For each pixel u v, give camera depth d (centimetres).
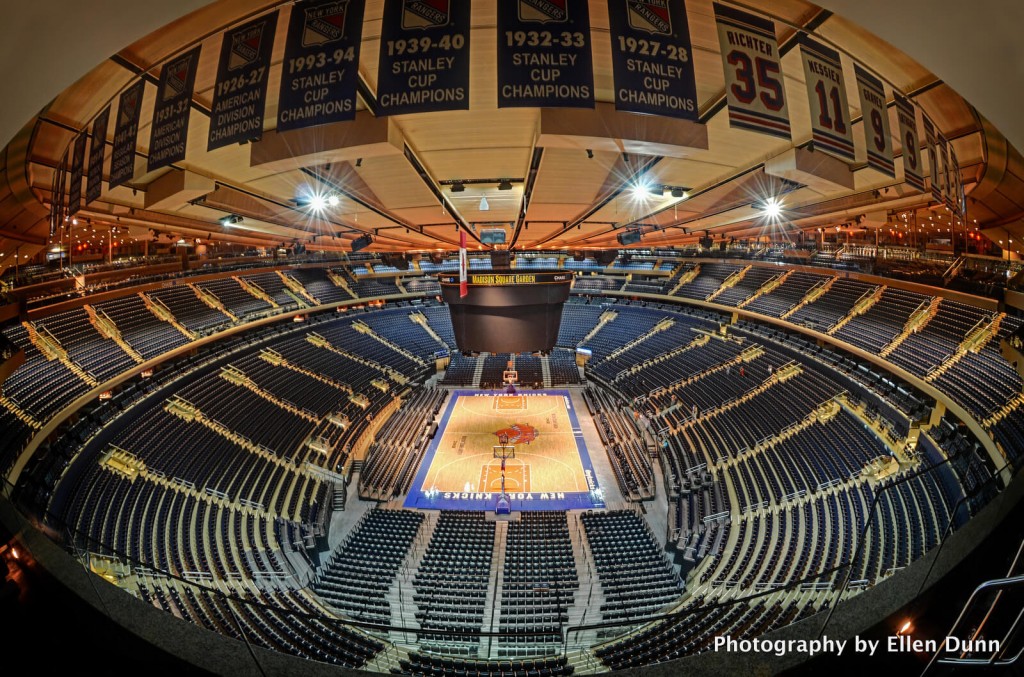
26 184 1489
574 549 2647
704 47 810
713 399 3919
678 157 1127
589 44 651
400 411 4575
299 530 2670
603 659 1644
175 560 1975
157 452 2594
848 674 588
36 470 1962
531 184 1367
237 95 712
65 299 2881
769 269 4844
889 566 1673
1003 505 712
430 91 652
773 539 2261
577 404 4928
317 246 3002
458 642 1916
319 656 1567
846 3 482
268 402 3650
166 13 474
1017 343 1578
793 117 966
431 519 2989
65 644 652
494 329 2984
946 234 3662
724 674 614
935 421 2423
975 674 523
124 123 927
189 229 2069
